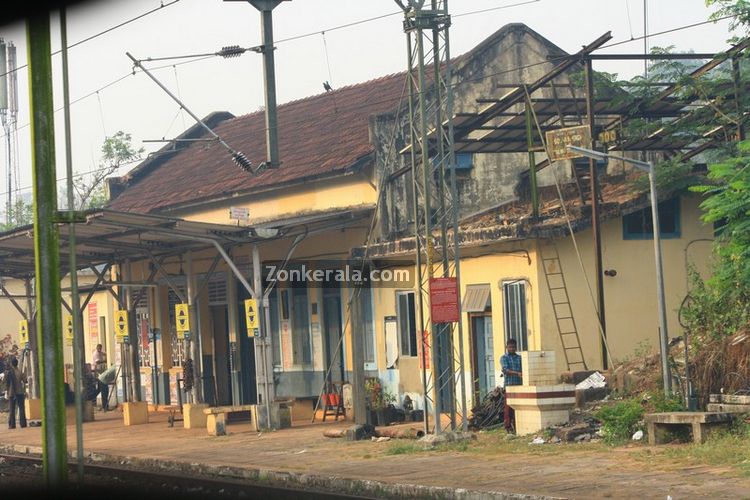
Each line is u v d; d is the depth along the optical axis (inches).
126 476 724.7
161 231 914.1
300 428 951.6
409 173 1047.6
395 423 951.0
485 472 590.6
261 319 949.2
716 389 714.2
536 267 841.5
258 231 935.7
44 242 411.5
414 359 967.0
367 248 977.5
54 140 413.4
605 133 963.3
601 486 509.4
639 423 677.9
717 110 948.0
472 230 881.5
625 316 866.8
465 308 914.7
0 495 649.0
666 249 888.3
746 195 721.6
